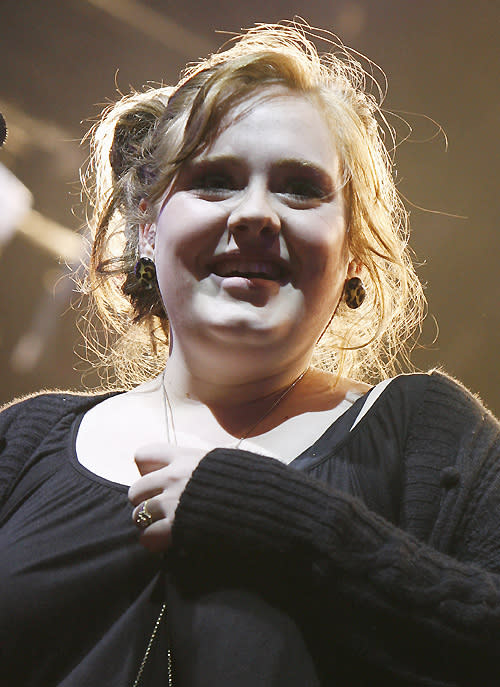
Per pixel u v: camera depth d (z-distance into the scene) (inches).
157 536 146.9
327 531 141.0
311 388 175.6
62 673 150.9
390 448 160.2
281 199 167.8
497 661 140.5
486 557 151.4
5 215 895.1
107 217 202.5
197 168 170.7
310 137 171.2
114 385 232.4
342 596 139.9
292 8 855.1
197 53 899.4
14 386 881.5
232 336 163.8
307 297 166.7
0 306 885.2
